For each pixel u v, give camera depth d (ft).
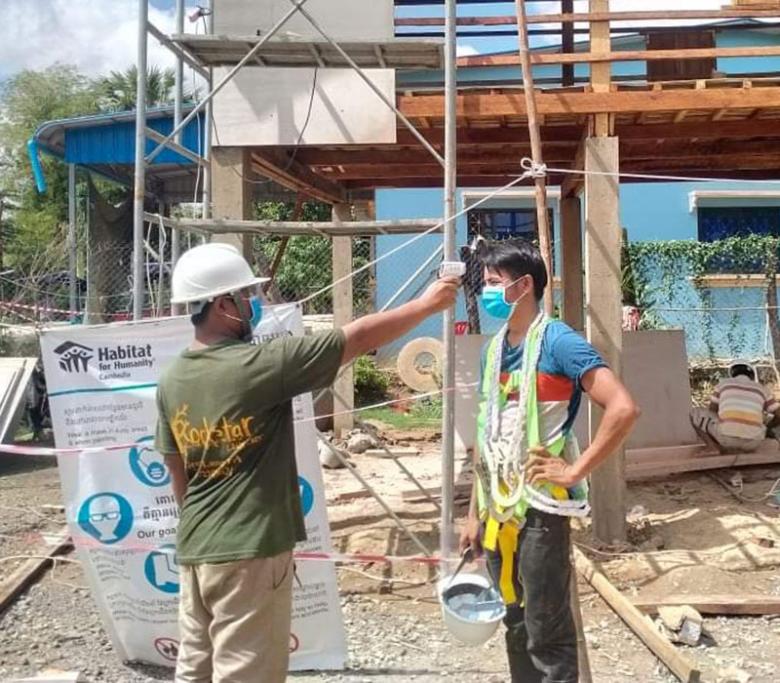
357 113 21.72
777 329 46.39
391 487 27.89
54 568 20.25
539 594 10.99
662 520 23.24
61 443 14.66
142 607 14.90
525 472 10.88
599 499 21.30
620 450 21.26
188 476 9.88
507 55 21.36
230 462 9.51
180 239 31.19
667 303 49.98
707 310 45.60
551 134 24.64
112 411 14.69
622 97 21.17
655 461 27.86
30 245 86.48
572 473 10.51
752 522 22.72
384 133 21.66
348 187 34.65
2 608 17.61
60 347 14.66
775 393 41.83
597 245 21.52
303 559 14.80
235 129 22.07
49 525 24.13
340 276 35.76
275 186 45.29
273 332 14.33
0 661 15.28
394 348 48.73
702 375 45.39
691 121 23.77
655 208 56.85
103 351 14.70
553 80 27.12
